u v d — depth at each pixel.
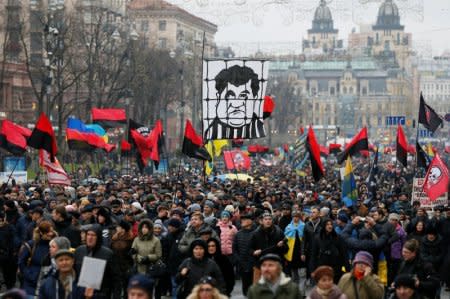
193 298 22.77
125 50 145.75
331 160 188.25
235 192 62.38
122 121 81.81
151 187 63.78
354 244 37.22
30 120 157.12
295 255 42.50
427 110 65.12
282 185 78.06
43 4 145.12
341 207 51.91
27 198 53.66
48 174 53.22
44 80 101.31
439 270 37.31
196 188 61.84
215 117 48.81
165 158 94.50
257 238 36.97
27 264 32.16
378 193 69.25
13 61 156.62
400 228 40.50
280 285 24.28
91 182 74.56
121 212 42.97
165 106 176.38
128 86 145.50
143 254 34.47
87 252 28.17
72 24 139.50
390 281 40.28
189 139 63.62
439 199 55.31
